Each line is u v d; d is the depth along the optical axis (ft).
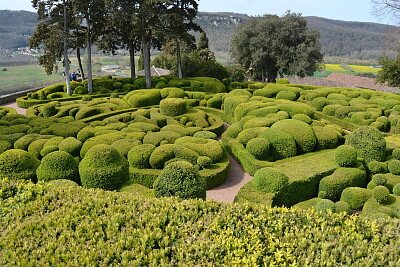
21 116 54.65
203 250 15.71
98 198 20.93
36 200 20.75
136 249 15.78
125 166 31.24
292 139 38.29
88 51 83.10
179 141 40.60
